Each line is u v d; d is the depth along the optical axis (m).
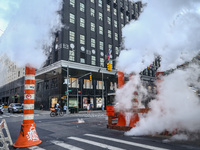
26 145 4.86
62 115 18.02
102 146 4.65
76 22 30.98
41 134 6.77
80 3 32.53
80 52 30.91
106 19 36.81
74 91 28.77
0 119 14.32
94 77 32.09
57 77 28.27
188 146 4.30
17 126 9.62
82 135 6.31
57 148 4.63
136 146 4.52
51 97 29.83
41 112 25.58
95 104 31.59
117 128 7.14
